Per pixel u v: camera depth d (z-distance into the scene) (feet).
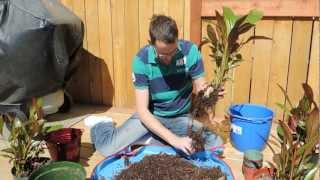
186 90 7.32
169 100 7.23
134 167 6.19
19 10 7.88
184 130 7.29
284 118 8.83
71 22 8.67
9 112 8.23
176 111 7.40
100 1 9.66
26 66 8.05
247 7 8.63
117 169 6.46
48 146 6.79
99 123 7.95
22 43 7.88
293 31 8.51
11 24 7.86
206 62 9.27
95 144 7.54
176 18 8.95
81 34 9.20
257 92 9.12
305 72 8.66
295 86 8.81
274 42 8.70
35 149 6.54
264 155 7.49
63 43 8.49
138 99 7.00
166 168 6.13
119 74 10.09
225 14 7.38
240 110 8.22
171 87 7.09
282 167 5.50
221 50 7.48
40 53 8.09
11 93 8.25
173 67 6.91
